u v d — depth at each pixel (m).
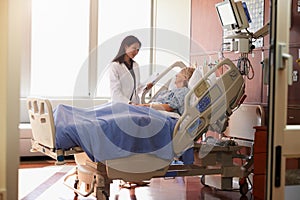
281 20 1.99
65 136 3.10
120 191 4.04
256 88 4.29
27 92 6.08
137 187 4.22
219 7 3.99
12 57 2.03
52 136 3.13
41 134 3.37
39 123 3.37
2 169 2.03
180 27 5.75
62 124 3.18
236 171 3.89
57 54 6.25
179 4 5.79
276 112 2.03
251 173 3.94
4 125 2.03
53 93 6.24
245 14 3.78
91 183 3.44
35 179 4.48
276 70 2.00
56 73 6.25
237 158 4.04
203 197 3.85
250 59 4.38
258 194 3.45
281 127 2.06
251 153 4.04
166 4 6.13
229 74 3.61
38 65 6.16
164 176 3.48
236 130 4.34
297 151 2.12
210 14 5.01
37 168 5.07
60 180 4.45
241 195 3.92
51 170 4.96
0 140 2.04
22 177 4.56
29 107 3.61
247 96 4.42
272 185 2.05
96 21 6.40
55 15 6.22
